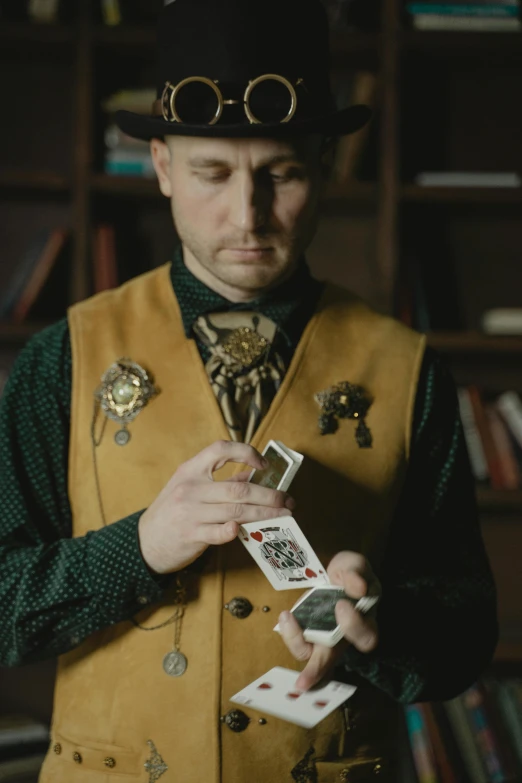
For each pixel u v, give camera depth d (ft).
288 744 3.62
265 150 3.55
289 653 3.64
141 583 3.42
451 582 4.09
